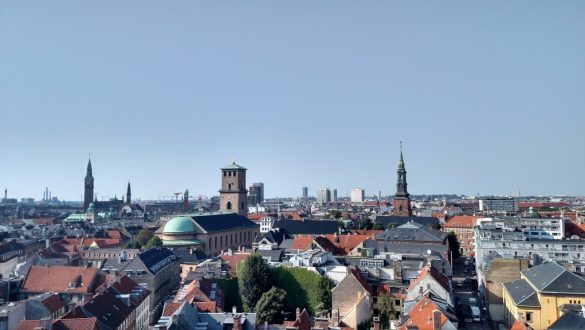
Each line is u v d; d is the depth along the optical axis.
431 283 143.12
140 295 167.00
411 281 157.62
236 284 177.75
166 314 123.44
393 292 156.62
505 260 177.75
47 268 187.00
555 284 142.75
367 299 146.50
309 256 191.00
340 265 187.00
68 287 180.12
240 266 179.75
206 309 126.94
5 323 131.38
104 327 129.38
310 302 171.25
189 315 110.62
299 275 174.12
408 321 112.94
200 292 146.38
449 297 142.12
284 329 116.25
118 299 151.12
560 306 140.50
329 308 165.12
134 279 195.75
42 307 141.00
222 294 170.25
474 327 161.50
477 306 183.62
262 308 159.88
